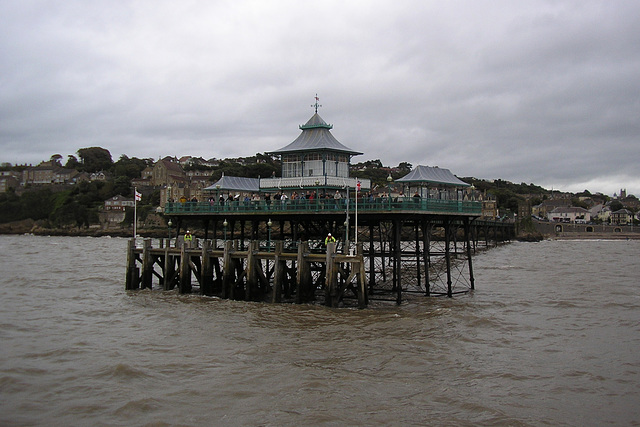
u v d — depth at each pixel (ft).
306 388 76.64
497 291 158.10
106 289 165.68
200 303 133.90
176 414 69.26
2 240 526.98
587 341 101.55
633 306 135.13
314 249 137.08
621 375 82.99
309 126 171.01
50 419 68.33
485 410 70.03
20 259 287.28
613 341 101.60
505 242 495.00
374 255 140.05
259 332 105.40
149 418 68.18
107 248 397.19
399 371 83.56
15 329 111.86
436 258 272.10
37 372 84.48
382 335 102.78
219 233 269.44
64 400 73.97
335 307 124.47
